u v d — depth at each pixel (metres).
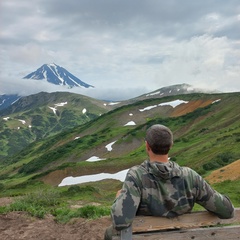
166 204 3.58
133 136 148.25
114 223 3.45
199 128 136.62
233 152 64.38
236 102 153.38
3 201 18.05
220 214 3.79
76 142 162.75
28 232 8.98
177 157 84.50
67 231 9.06
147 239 3.71
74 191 40.97
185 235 3.82
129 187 3.54
